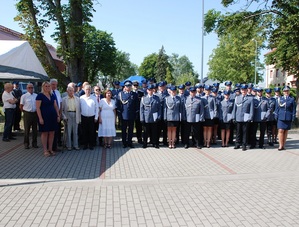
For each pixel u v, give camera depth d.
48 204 5.09
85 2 13.72
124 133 10.10
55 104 8.71
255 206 5.06
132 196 5.50
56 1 13.70
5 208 4.90
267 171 7.29
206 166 7.70
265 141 11.99
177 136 11.02
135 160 8.28
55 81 9.29
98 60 45.06
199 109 9.97
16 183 6.15
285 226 4.30
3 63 8.45
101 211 4.81
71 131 9.59
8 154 8.85
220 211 4.84
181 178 6.61
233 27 17.38
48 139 8.98
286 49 17.30
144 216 4.63
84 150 9.60
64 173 6.91
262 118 10.22
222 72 51.44
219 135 12.09
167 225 4.32
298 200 5.35
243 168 7.55
